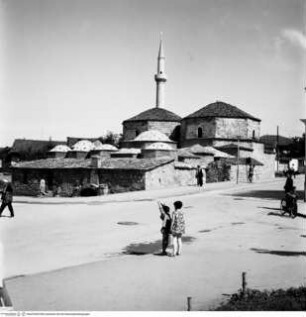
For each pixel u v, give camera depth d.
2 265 12.18
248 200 26.48
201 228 17.20
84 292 9.64
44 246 14.69
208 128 55.19
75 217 21.34
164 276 10.69
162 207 13.29
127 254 13.30
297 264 11.65
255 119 56.28
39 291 9.81
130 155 47.06
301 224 17.98
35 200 29.86
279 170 64.25
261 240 14.79
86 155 56.34
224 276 10.62
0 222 20.05
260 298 8.49
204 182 42.06
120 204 26.39
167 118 59.44
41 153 82.88
